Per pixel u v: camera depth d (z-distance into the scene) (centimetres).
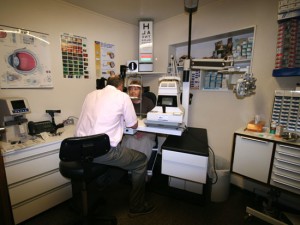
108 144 121
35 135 172
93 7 216
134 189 156
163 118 151
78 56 220
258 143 139
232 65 173
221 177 172
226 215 160
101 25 238
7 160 133
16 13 168
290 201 163
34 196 152
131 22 267
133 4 207
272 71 160
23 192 144
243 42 183
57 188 167
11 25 167
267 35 163
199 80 222
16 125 156
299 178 124
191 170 150
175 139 176
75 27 213
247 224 150
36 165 149
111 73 257
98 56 240
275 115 150
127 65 248
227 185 176
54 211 164
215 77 212
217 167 213
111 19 248
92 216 143
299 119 140
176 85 156
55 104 206
